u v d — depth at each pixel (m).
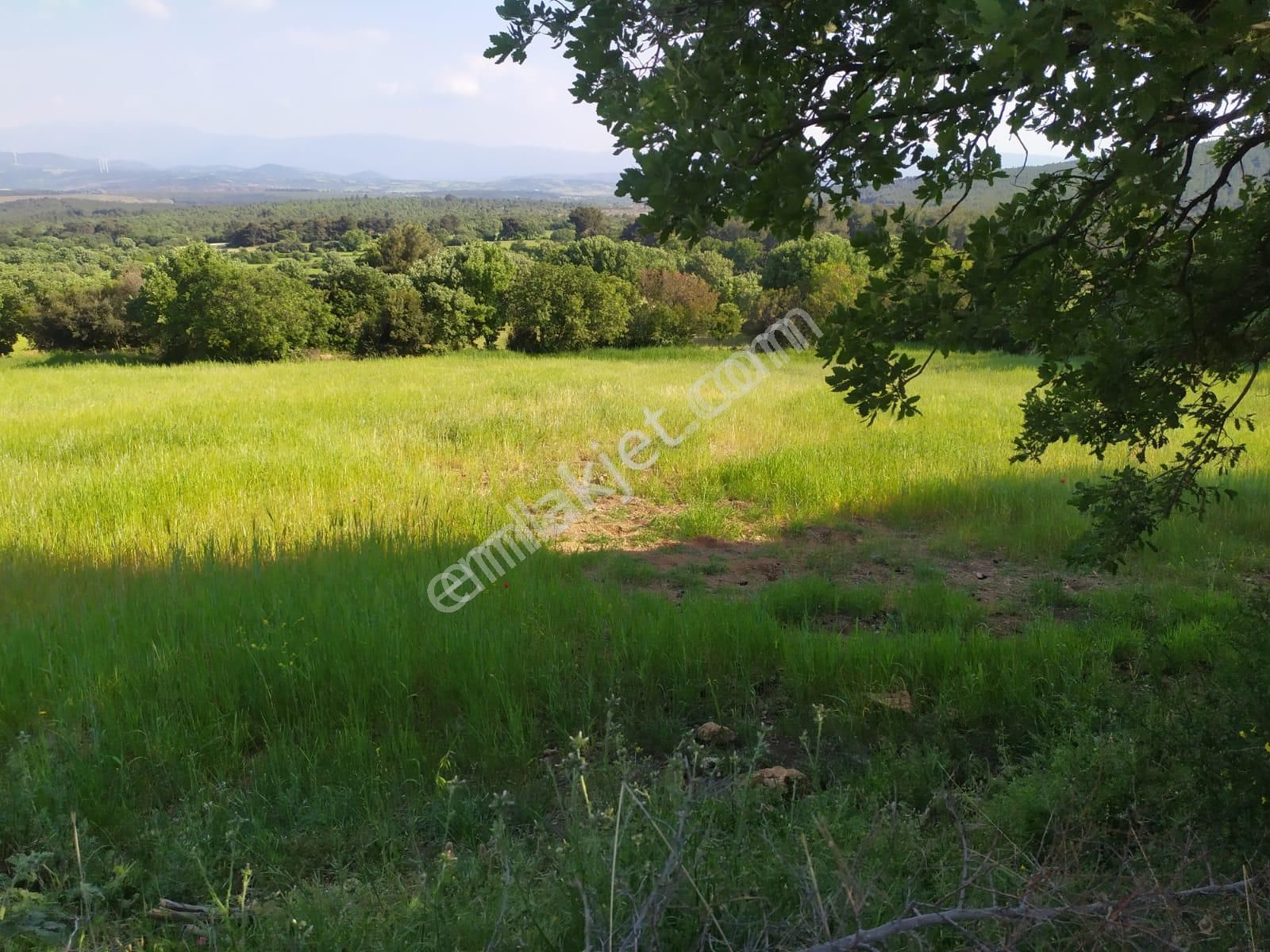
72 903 2.98
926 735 4.34
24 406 17.94
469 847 3.39
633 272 56.75
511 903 2.58
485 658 4.93
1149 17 1.80
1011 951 2.07
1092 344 3.54
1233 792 2.78
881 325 2.96
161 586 6.41
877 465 11.60
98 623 5.56
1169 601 6.17
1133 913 2.23
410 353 40.41
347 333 39.00
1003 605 6.67
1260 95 2.22
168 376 27.34
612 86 2.55
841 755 4.20
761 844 2.87
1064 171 3.07
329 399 18.48
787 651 5.16
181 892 3.10
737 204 2.44
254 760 4.09
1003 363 29.86
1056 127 2.27
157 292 36.91
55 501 9.01
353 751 3.97
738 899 2.30
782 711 4.71
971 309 2.94
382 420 15.00
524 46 2.65
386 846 3.36
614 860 2.18
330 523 8.77
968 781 3.81
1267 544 8.02
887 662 4.97
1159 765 3.18
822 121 2.65
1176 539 7.96
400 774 3.92
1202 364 3.67
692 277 44.22
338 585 6.31
